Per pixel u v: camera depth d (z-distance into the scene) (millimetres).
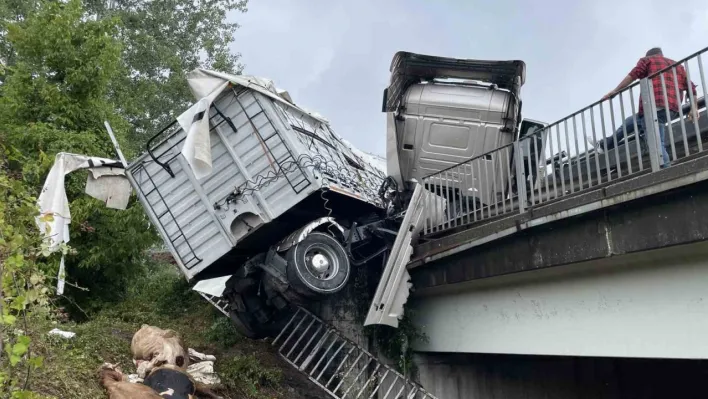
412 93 11133
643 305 6270
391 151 10562
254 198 8164
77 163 8406
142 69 22547
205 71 8164
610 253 6164
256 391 9078
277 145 8172
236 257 9820
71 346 7355
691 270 5754
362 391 9805
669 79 6926
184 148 7551
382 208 10086
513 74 11086
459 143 10859
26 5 19922
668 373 11039
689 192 5328
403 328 10234
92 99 11492
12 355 3699
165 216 8406
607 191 6035
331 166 9031
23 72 10852
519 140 7543
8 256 3715
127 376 6895
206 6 25156
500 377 10953
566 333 7309
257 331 10148
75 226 10297
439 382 10336
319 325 10438
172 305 12883
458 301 9555
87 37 11516
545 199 7582
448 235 9109
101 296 11914
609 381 11094
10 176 4676
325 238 8523
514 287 8258
